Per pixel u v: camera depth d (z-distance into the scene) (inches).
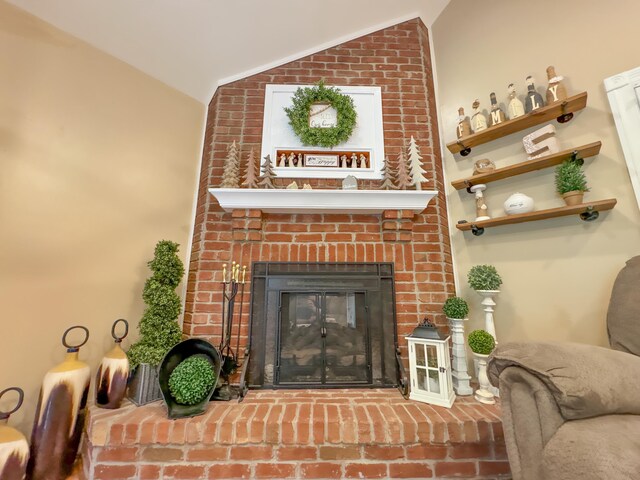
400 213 75.2
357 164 84.1
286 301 72.9
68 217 62.4
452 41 91.6
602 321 57.6
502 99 77.2
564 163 61.6
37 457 48.3
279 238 76.6
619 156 58.4
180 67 81.2
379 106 86.7
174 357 58.1
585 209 58.7
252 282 73.0
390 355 69.7
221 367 61.6
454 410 54.6
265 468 49.0
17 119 57.5
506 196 73.6
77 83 66.1
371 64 91.4
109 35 68.9
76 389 52.1
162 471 48.5
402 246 77.1
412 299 74.0
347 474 49.1
